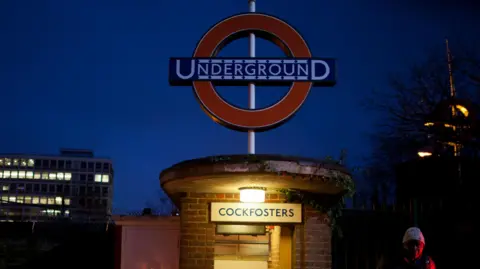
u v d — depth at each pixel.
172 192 10.19
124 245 12.62
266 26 10.76
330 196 9.98
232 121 10.20
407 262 6.50
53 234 15.57
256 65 10.54
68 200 143.25
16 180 148.12
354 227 10.13
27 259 15.36
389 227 9.80
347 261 10.05
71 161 150.38
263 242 11.67
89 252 15.38
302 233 9.87
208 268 9.91
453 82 28.38
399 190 16.56
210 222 9.79
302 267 9.78
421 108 30.28
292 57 10.59
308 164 8.47
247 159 8.29
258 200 9.66
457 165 14.95
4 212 50.28
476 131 18.89
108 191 149.12
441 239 9.55
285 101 10.32
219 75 10.47
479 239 9.45
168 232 12.73
